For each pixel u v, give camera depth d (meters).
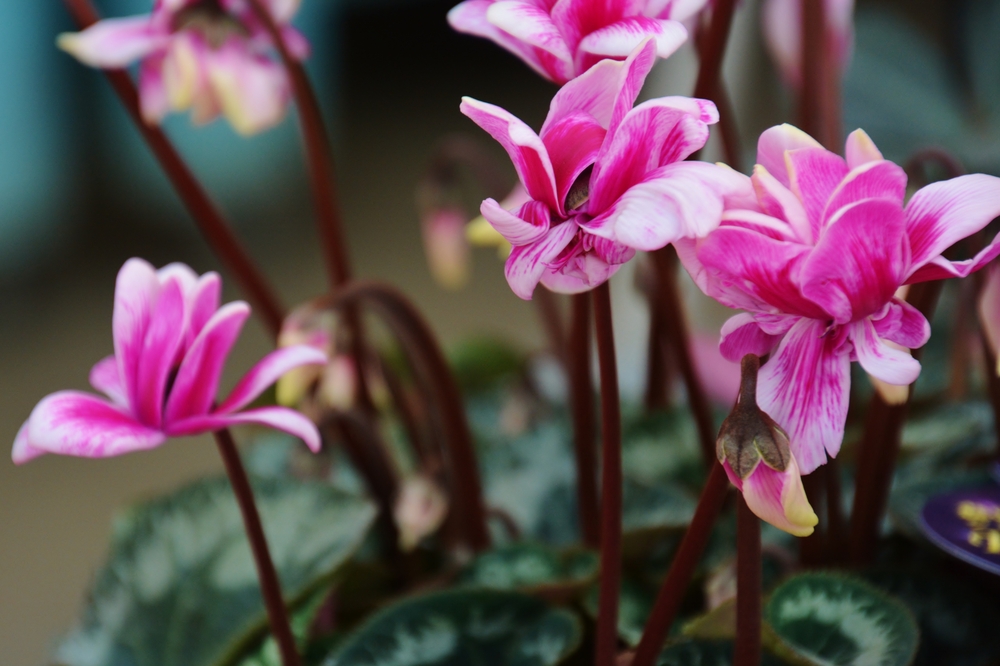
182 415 0.53
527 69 5.40
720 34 0.59
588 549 0.67
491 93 5.06
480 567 0.68
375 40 5.63
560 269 0.49
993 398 0.62
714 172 0.48
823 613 0.59
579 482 0.66
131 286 0.53
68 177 4.19
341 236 0.73
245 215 4.16
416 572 0.75
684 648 0.58
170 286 0.53
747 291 0.49
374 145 4.73
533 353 1.08
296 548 0.68
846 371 0.49
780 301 0.49
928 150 0.64
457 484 0.70
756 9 1.12
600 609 0.54
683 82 1.03
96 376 0.55
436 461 0.75
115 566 0.70
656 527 0.66
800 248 0.48
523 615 0.63
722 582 0.63
